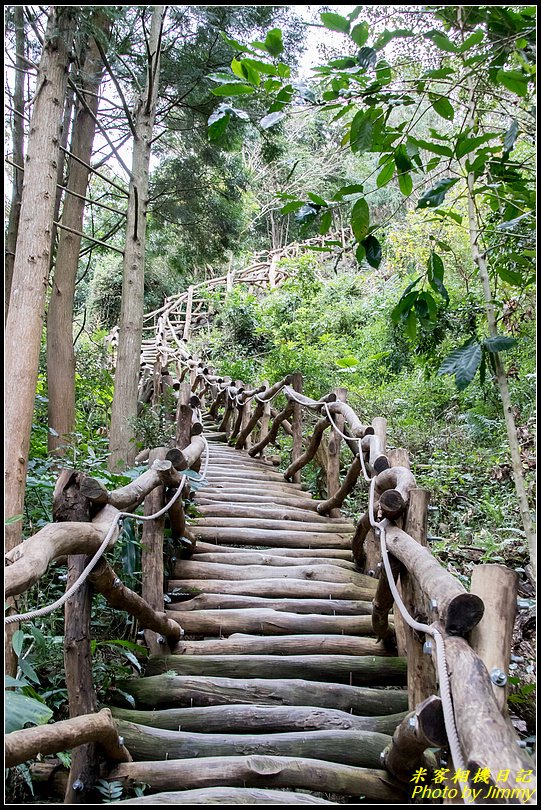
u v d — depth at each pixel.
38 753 1.42
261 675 2.62
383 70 1.56
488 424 4.72
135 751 2.04
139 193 5.35
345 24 1.52
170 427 5.41
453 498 4.25
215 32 5.72
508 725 1.03
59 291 5.18
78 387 7.06
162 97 6.57
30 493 3.19
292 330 9.57
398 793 1.91
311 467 5.92
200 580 3.35
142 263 5.38
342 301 10.33
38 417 5.40
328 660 2.67
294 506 4.81
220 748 2.05
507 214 1.91
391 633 2.82
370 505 2.54
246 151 16.39
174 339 13.41
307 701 2.42
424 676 1.87
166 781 1.88
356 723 2.25
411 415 5.91
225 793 1.76
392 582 1.93
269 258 16.53
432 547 3.59
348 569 3.65
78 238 5.36
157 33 5.32
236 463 6.21
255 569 3.48
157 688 2.39
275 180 16.84
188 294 14.67
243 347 11.88
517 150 3.45
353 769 1.95
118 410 5.10
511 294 2.96
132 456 5.00
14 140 4.89
